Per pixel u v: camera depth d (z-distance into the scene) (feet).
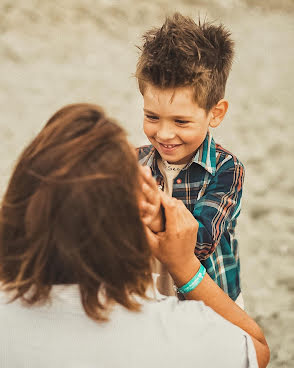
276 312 10.96
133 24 32.55
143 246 2.99
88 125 2.94
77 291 3.05
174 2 37.19
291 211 15.16
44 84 23.15
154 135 5.22
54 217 2.81
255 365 3.17
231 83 26.27
